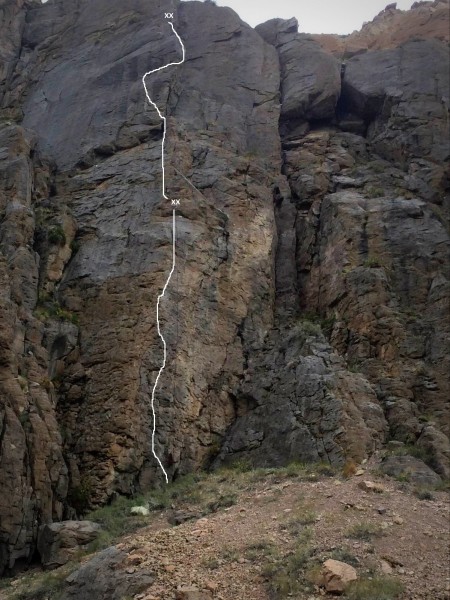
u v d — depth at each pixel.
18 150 20.98
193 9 29.12
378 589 9.94
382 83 27.39
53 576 12.19
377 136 26.53
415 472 14.33
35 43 29.42
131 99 24.38
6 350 15.27
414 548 11.33
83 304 17.95
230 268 19.22
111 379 16.44
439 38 33.34
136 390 16.20
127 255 18.52
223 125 24.78
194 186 20.77
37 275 17.95
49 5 30.70
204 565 10.98
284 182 23.38
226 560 11.04
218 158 21.83
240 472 15.58
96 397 16.30
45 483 14.45
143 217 19.33
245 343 18.34
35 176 21.23
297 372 16.86
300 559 10.75
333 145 25.52
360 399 16.22
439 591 10.18
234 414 17.28
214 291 18.52
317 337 17.91
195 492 14.73
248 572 10.64
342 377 16.55
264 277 19.84
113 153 22.73
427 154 25.00
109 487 15.12
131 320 17.27
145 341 16.86
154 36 26.92
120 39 27.62
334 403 15.80
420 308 19.12
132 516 14.20
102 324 17.44
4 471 13.98
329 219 21.72
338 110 27.91
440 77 27.39
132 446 15.56
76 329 17.38
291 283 20.89
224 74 26.69
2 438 14.30
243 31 28.50
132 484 15.29
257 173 22.19
